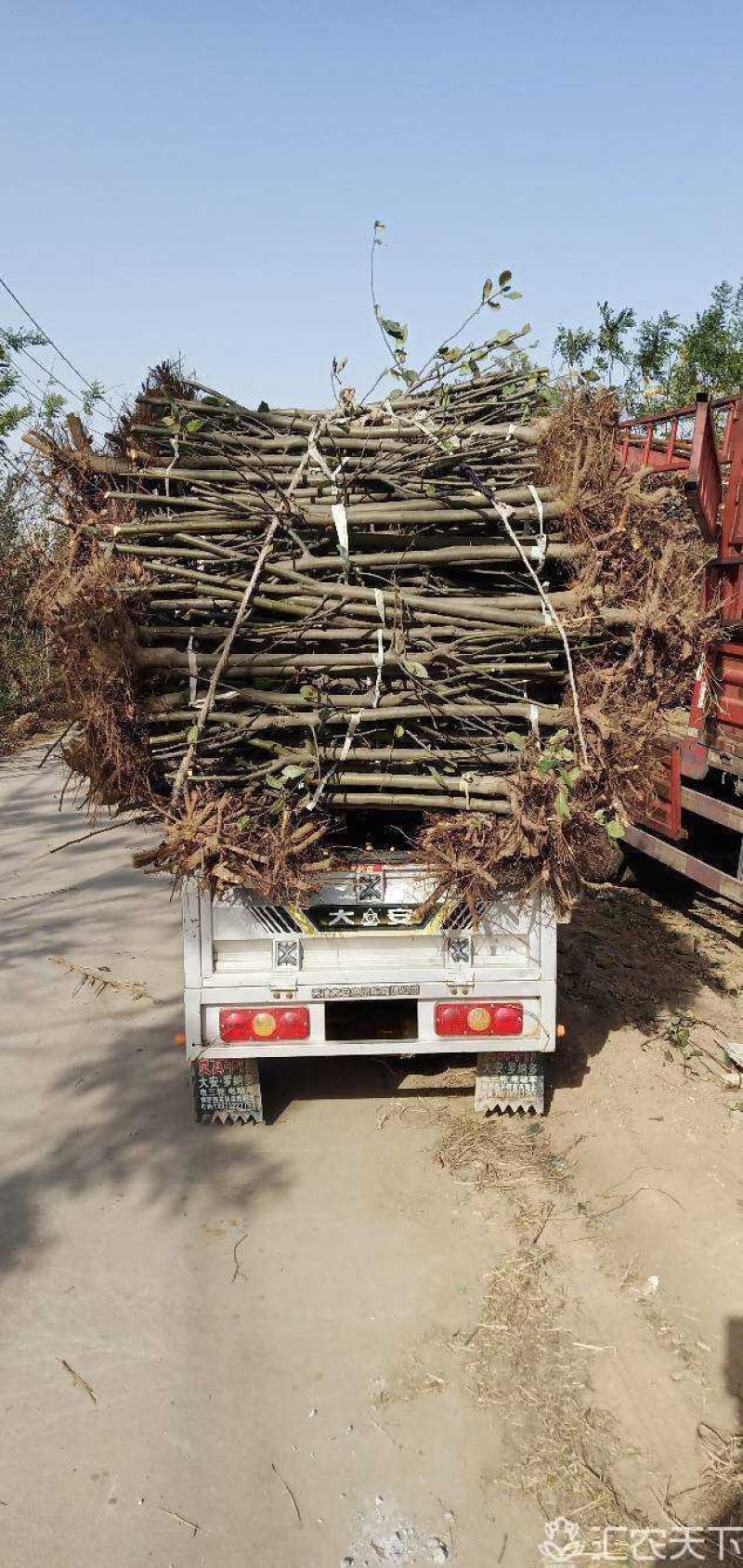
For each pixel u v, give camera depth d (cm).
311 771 372
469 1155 413
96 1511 255
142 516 394
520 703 377
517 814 364
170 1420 283
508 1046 407
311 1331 316
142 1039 520
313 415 400
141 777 359
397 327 420
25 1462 269
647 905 743
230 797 367
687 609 372
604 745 365
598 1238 359
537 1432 278
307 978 397
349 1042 404
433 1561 241
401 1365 302
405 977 398
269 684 370
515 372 425
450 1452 272
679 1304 325
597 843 385
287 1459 270
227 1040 401
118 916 712
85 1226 368
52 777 1170
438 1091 471
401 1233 364
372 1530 249
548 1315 321
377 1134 432
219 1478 264
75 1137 429
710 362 1392
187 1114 448
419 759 378
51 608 347
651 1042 511
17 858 852
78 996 573
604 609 367
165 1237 362
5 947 652
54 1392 293
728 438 585
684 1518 252
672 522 403
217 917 393
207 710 356
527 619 369
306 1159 412
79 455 385
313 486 379
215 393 390
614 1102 452
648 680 377
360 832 434
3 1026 535
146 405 396
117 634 340
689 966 620
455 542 384
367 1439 277
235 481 378
